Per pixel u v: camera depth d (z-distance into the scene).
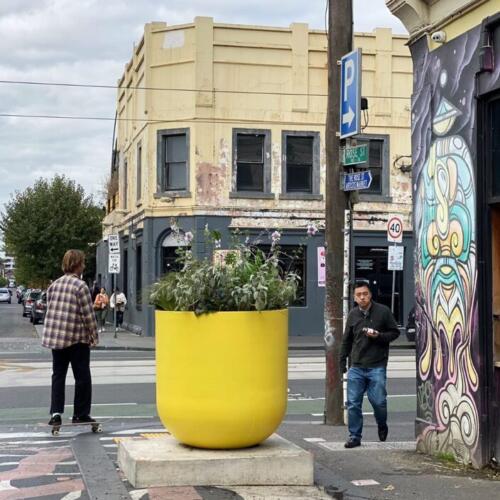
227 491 6.11
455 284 7.51
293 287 6.71
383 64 28.12
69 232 51.16
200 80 27.16
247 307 6.38
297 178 27.84
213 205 27.19
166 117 27.80
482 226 7.15
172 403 6.40
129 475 6.38
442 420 7.77
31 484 6.77
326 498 6.05
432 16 8.14
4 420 10.86
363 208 27.98
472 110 7.27
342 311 10.23
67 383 14.59
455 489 6.53
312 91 27.86
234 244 7.00
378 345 8.52
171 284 6.56
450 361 7.61
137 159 30.89
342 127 10.05
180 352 6.35
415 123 8.44
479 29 7.19
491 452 7.09
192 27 27.30
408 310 28.09
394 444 8.71
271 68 27.62
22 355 20.95
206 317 6.28
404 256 28.25
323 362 18.66
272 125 27.58
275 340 6.45
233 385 6.26
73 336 9.05
